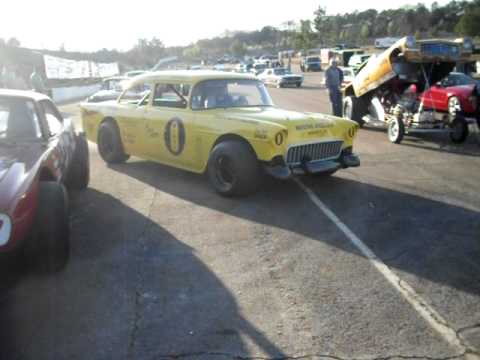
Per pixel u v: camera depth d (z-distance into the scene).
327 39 69.50
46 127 4.66
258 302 3.48
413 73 10.80
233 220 5.27
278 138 5.64
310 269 4.04
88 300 3.49
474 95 11.18
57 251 3.73
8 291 3.60
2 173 3.50
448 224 5.16
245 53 115.06
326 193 6.35
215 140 6.18
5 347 2.93
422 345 2.96
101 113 8.09
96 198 6.09
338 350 2.91
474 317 3.29
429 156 8.97
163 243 4.60
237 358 2.84
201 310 3.37
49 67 29.94
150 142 7.22
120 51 88.19
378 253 4.39
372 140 10.83
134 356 2.85
